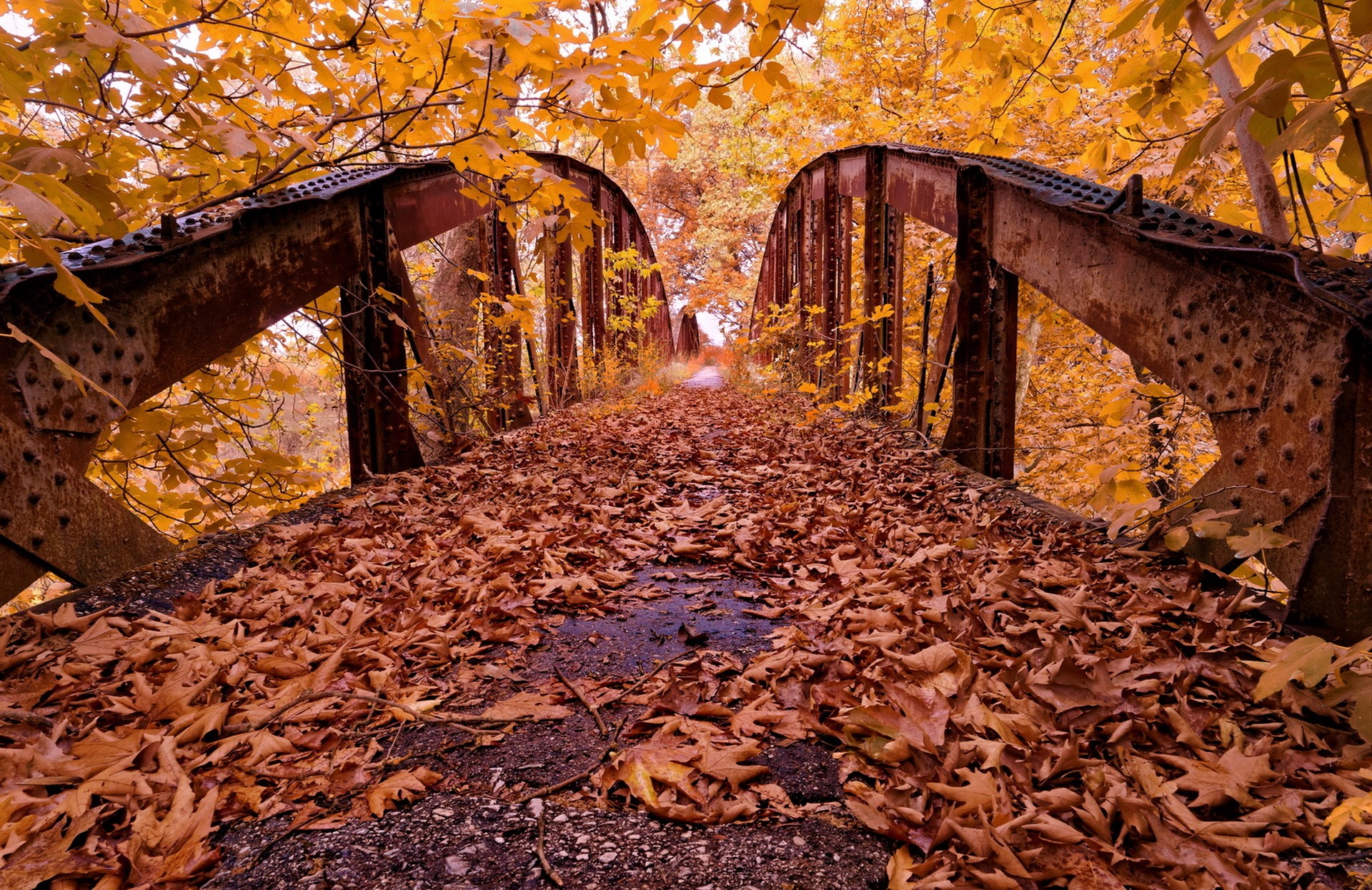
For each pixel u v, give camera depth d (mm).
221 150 3000
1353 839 1245
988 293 4324
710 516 3867
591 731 1720
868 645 2068
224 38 2975
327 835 1322
